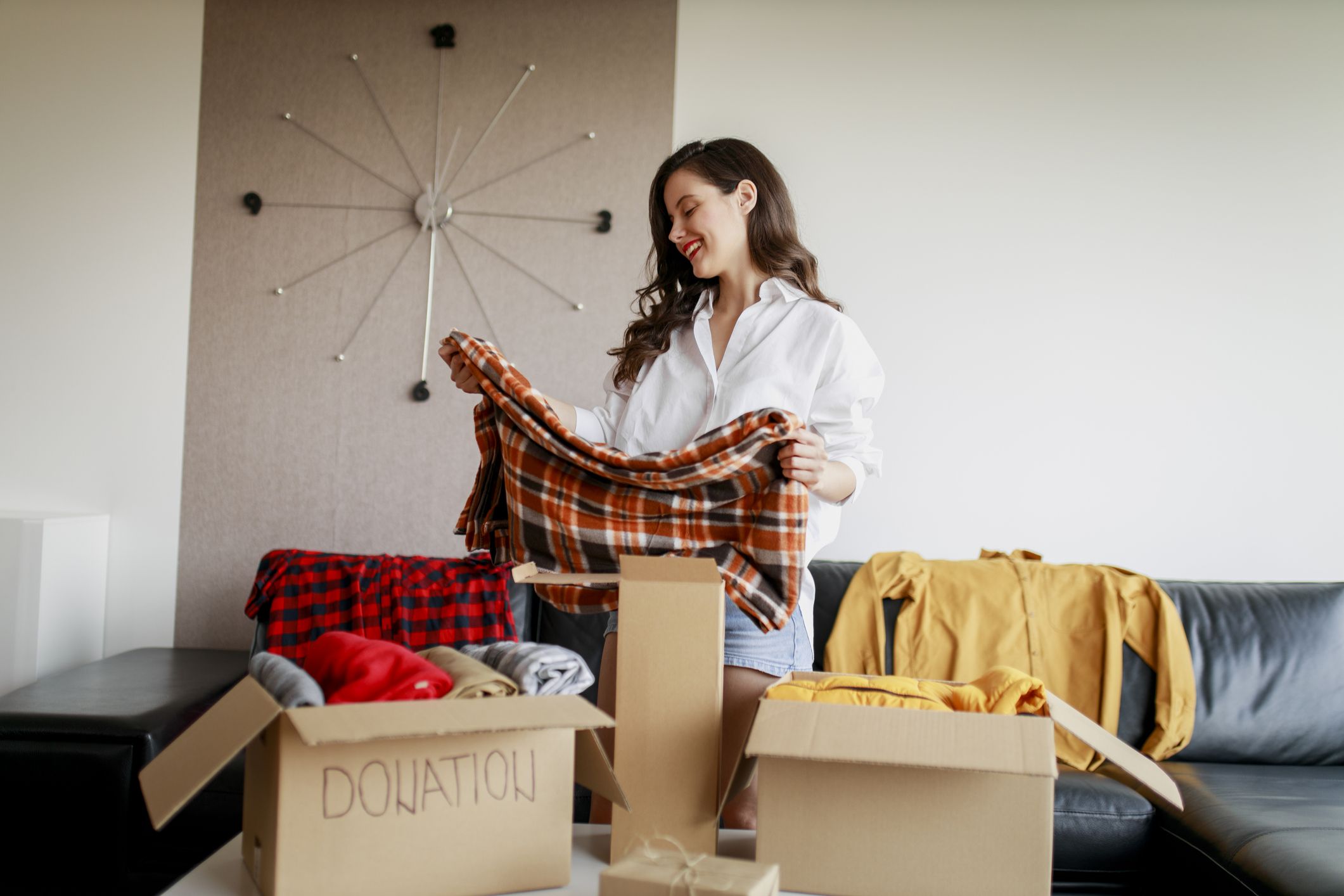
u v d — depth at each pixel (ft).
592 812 4.80
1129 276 10.03
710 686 3.81
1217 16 10.11
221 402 10.41
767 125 10.27
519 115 10.44
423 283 10.41
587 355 10.34
